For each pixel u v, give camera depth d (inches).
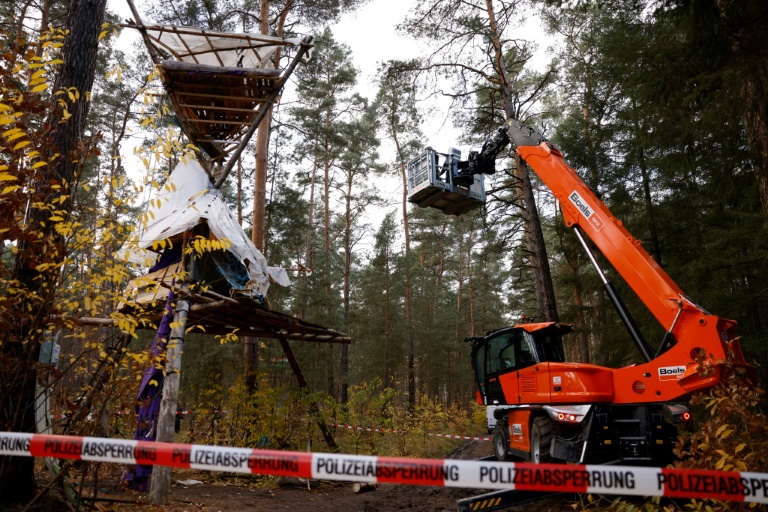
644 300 255.1
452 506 278.7
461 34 585.9
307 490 318.0
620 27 377.4
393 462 105.0
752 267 427.8
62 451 113.0
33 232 148.9
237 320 391.5
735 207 532.1
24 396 171.5
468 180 417.4
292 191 954.1
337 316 1056.2
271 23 577.6
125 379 163.8
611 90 638.5
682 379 231.9
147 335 717.3
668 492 101.3
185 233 335.6
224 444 379.2
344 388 1016.2
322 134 993.5
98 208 162.9
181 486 300.7
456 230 1473.9
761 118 266.7
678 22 278.1
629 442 263.3
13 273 175.5
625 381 261.3
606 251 274.7
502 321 1868.8
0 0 546.9
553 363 287.4
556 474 103.0
